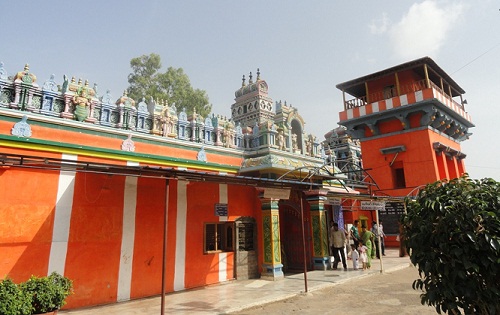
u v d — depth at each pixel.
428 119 19.84
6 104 7.70
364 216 21.58
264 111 17.84
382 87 23.02
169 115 10.80
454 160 23.09
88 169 6.57
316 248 13.47
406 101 20.28
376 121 21.73
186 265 9.97
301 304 8.26
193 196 10.59
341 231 13.70
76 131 8.64
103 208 8.60
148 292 9.03
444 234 3.93
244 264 11.54
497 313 3.67
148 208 9.47
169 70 25.47
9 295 5.11
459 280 3.87
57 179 8.02
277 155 12.38
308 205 14.22
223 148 11.98
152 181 9.71
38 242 7.54
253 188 12.46
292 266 14.21
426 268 4.02
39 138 7.94
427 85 19.88
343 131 26.75
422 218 4.25
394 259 15.73
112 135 9.33
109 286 8.37
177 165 10.53
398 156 20.94
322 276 11.67
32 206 7.58
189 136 11.39
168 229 9.79
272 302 8.45
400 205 20.59
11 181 7.41
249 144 13.02
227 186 11.61
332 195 13.96
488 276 3.73
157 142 10.29
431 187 4.50
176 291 9.58
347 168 22.97
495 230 3.69
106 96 9.53
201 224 10.62
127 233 8.92
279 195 10.16
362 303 8.27
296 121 14.59
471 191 4.04
